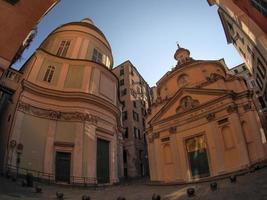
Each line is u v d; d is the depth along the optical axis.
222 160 21.78
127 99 46.28
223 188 10.91
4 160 15.34
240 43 23.00
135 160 39.28
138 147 41.78
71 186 16.59
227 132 22.67
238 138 21.25
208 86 26.75
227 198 8.28
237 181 12.67
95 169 19.34
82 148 19.14
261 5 11.51
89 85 22.42
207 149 23.36
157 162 26.22
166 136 26.83
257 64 20.56
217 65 29.86
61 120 19.73
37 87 19.36
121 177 26.95
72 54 24.81
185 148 24.98
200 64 30.73
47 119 19.14
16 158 15.94
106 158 21.69
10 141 16.11
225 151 22.02
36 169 16.75
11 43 9.95
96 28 29.64
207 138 23.66
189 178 23.34
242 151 20.55
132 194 12.90
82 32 26.98
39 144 17.78
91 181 18.44
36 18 11.09
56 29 28.38
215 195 9.33
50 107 19.72
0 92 19.73
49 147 18.06
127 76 49.56
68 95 20.61
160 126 27.69
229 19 20.64
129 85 47.97
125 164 39.44
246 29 14.30
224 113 23.38
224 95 23.73
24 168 16.09
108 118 23.08
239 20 14.61
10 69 18.09
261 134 20.73
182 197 10.26
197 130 24.72
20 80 18.59
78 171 18.08
